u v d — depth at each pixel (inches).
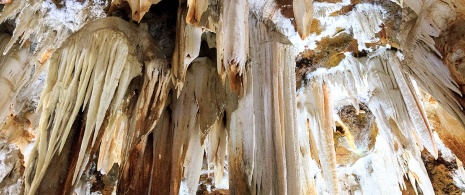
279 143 140.6
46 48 209.3
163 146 172.6
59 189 145.6
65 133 145.3
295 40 185.8
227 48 135.0
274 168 136.1
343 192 259.0
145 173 170.6
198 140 178.4
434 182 244.7
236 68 137.8
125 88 160.2
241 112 146.8
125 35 165.9
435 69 116.2
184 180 254.5
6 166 239.1
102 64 155.6
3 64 213.5
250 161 137.5
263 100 147.8
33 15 194.4
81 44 156.9
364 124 236.2
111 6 183.0
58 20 196.1
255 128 143.5
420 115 181.0
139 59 167.8
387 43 191.8
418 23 119.9
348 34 191.5
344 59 204.8
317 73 213.0
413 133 191.5
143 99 166.4
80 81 151.9
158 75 170.7
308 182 208.7
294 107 157.3
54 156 148.9
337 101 229.3
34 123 241.3
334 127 217.2
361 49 198.8
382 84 196.7
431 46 115.6
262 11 160.7
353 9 178.4
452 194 241.3
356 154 245.8
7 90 210.8
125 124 178.5
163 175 166.4
